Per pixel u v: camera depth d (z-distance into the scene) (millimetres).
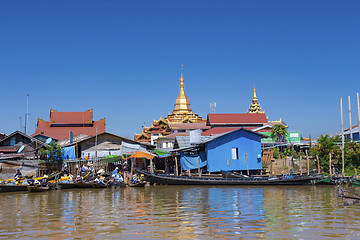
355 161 45375
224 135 44594
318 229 15312
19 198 29891
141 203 24938
